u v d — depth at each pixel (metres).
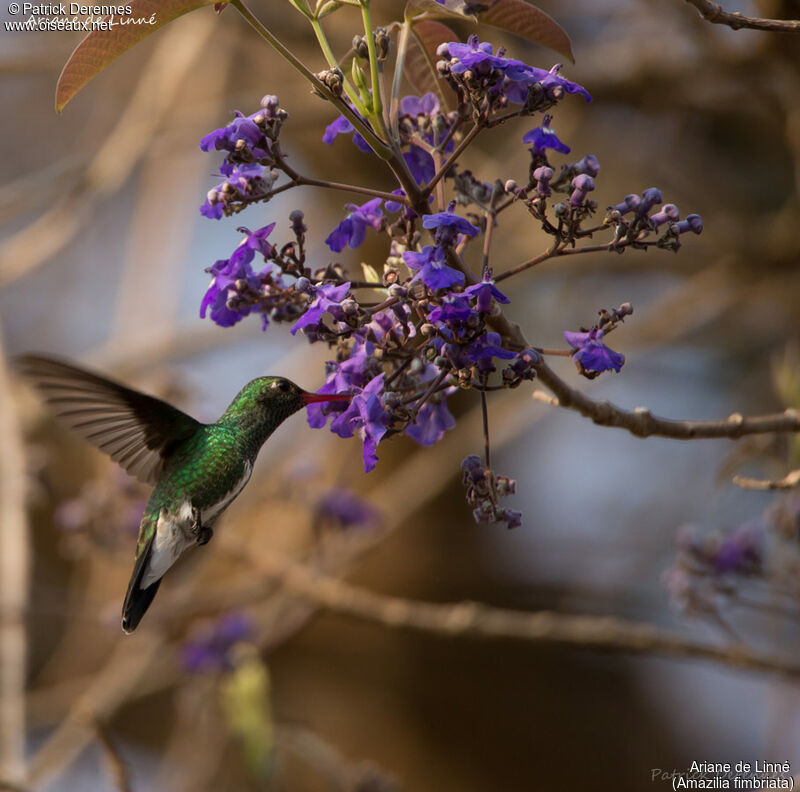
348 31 11.70
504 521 4.61
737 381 14.64
